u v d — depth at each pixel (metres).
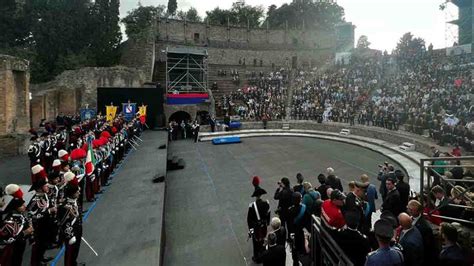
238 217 13.01
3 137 19.14
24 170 15.69
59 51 51.28
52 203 7.60
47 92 31.59
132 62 46.16
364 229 7.25
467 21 45.44
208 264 9.43
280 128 37.56
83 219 10.30
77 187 7.31
